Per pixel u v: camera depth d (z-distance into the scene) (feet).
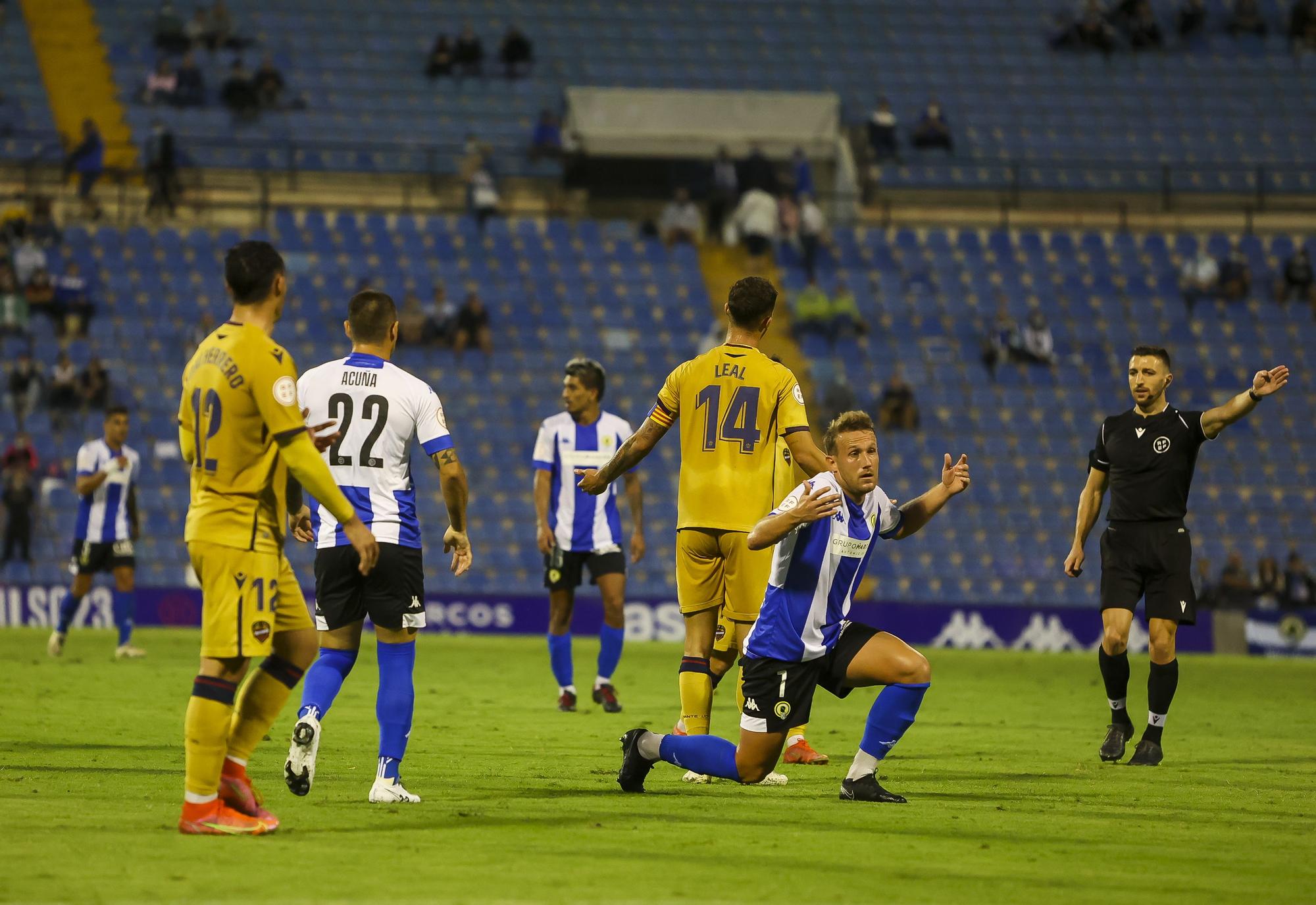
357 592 76.54
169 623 259.60
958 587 299.38
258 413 65.10
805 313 337.93
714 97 380.78
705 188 381.40
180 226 347.36
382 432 75.92
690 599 88.63
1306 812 80.59
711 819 72.23
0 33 380.99
